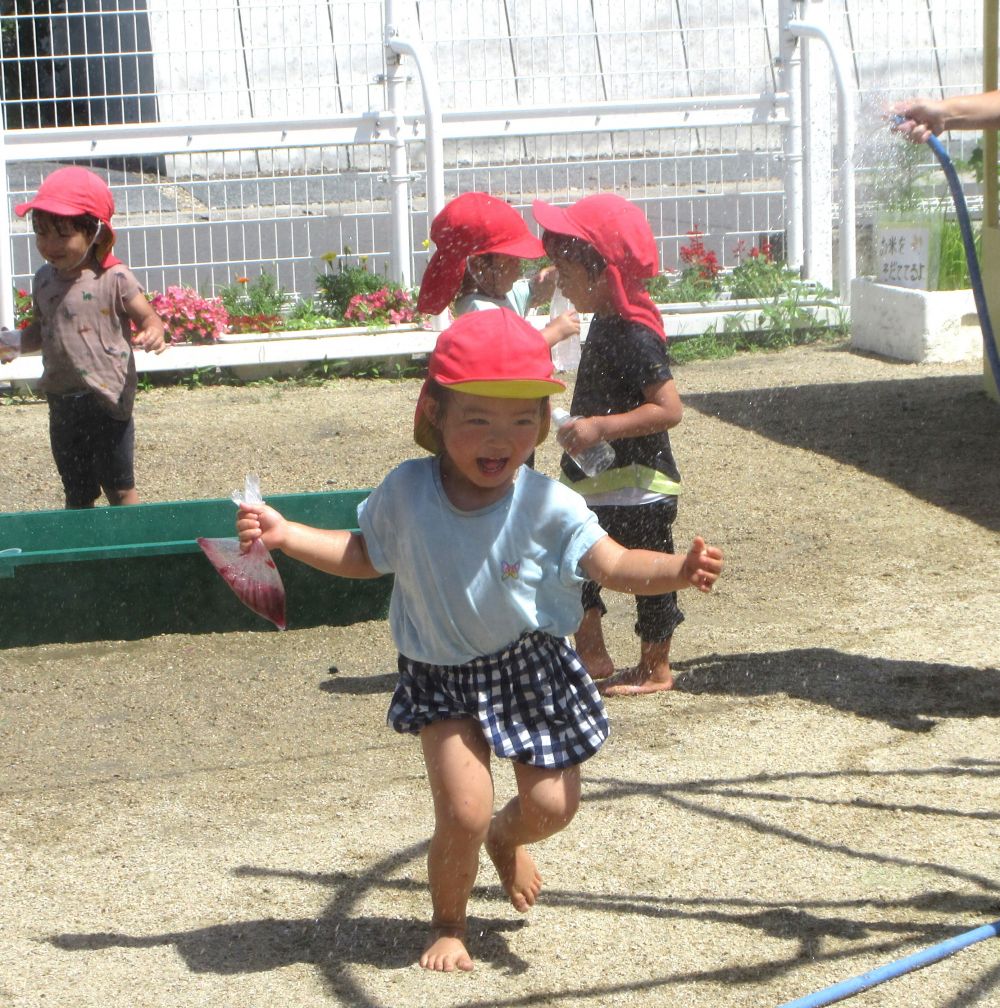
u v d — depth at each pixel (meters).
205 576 5.84
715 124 12.63
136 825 4.11
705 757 4.51
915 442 8.66
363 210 15.48
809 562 6.65
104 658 5.60
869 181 13.23
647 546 4.91
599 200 4.77
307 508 6.16
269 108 15.02
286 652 5.65
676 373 11.26
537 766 3.16
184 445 9.25
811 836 3.94
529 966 3.30
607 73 12.94
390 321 12.09
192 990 3.22
